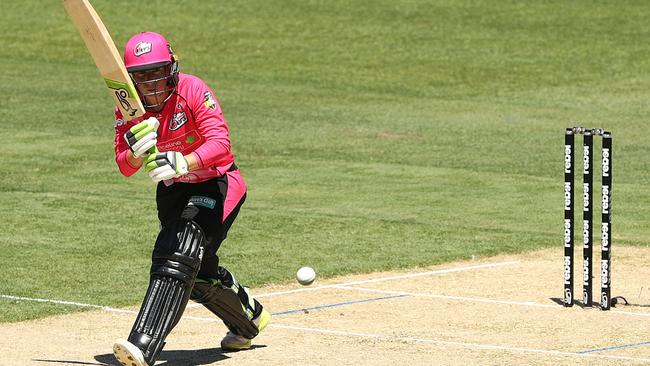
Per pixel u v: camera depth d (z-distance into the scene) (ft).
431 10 419.74
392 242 145.79
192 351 92.02
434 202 177.27
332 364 86.63
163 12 410.31
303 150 227.81
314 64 352.28
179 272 82.12
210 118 83.76
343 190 187.11
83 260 132.98
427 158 220.43
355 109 287.28
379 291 118.01
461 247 143.02
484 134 251.80
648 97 307.78
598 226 159.94
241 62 353.10
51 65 342.44
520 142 241.55
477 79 334.44
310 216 163.84
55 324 102.83
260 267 130.00
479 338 96.58
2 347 93.15
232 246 142.10
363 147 232.32
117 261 132.67
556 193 185.57
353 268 129.90
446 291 118.01
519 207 173.47
